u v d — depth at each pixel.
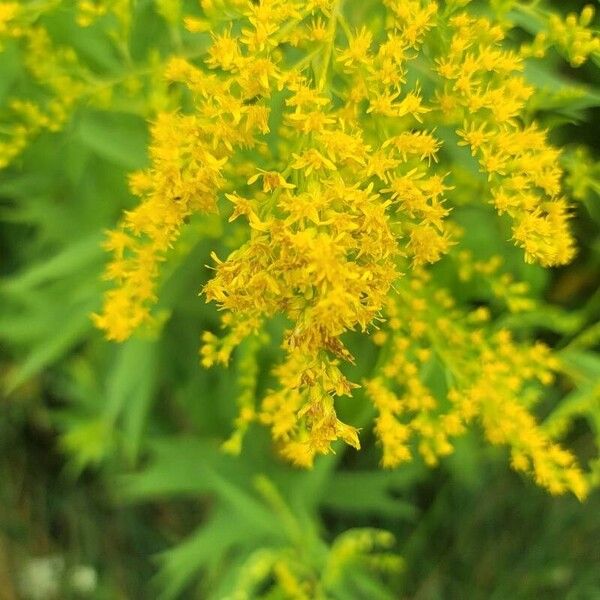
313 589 0.35
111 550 0.51
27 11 0.25
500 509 0.48
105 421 0.38
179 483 0.40
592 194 0.26
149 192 0.24
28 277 0.33
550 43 0.23
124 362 0.34
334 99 0.24
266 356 0.34
